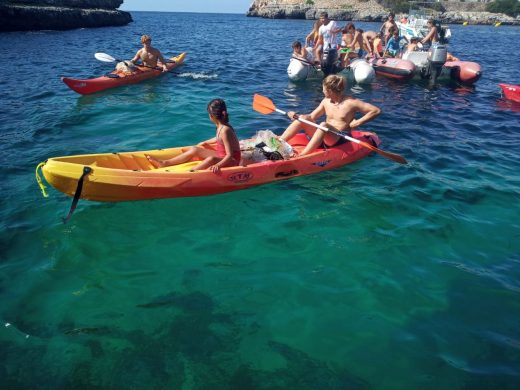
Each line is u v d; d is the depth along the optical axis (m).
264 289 3.71
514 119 9.16
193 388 2.73
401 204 5.22
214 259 4.11
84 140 7.05
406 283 3.82
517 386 2.81
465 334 3.26
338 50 12.49
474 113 9.59
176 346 3.07
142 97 9.90
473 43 29.20
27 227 4.51
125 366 2.89
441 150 7.13
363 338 3.20
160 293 3.63
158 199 5.04
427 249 4.34
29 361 2.91
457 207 5.18
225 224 4.71
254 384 2.78
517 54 22.23
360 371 2.91
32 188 5.32
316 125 5.97
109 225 4.61
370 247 4.35
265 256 4.17
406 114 9.37
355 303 3.56
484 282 3.86
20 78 11.83
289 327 3.28
